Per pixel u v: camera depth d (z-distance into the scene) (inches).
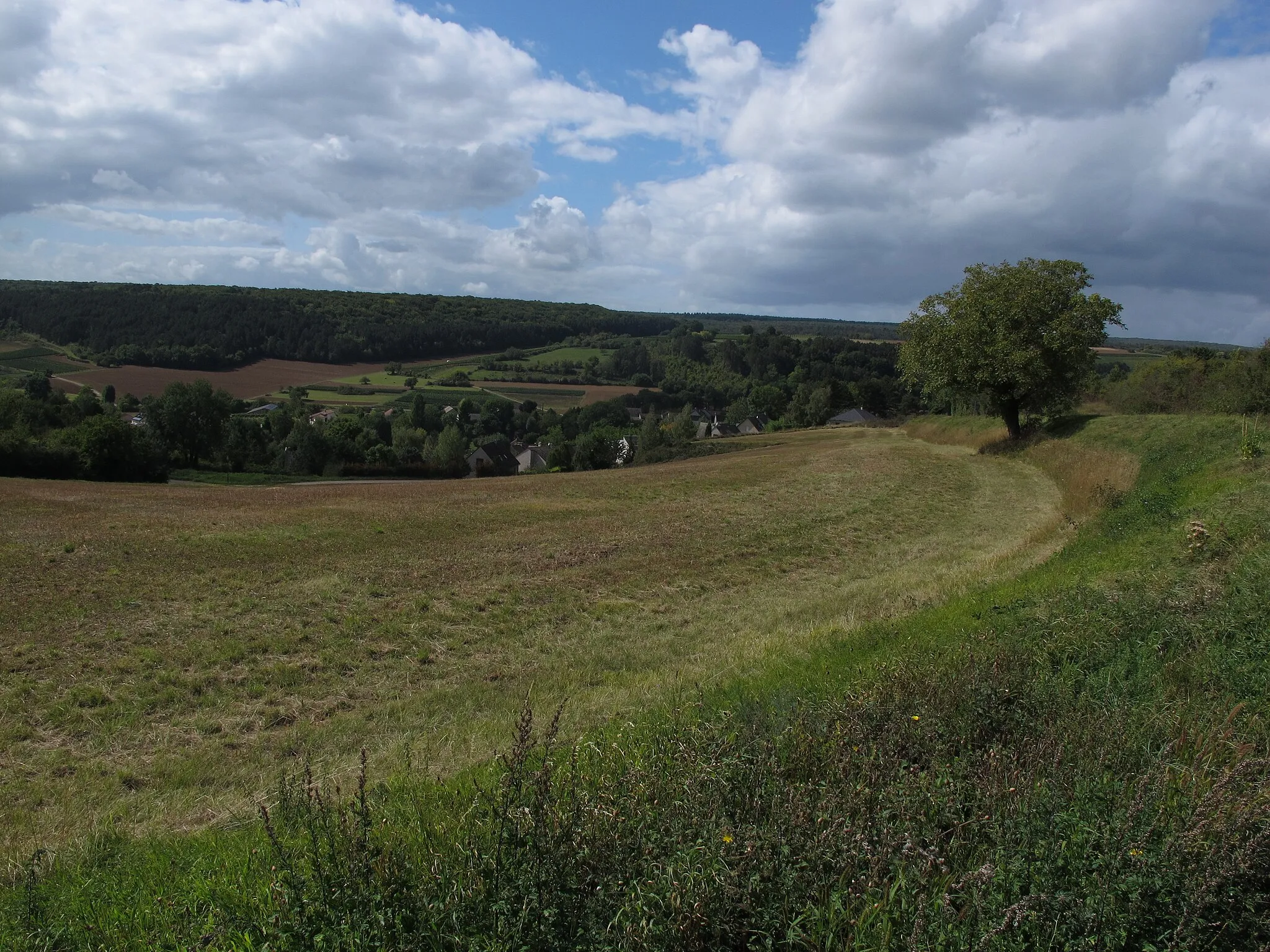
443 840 157.8
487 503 991.6
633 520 845.2
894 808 150.4
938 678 230.4
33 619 431.8
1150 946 115.3
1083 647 265.6
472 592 524.4
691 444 2271.2
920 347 1429.6
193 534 712.4
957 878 130.9
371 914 119.7
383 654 395.2
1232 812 134.9
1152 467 775.1
